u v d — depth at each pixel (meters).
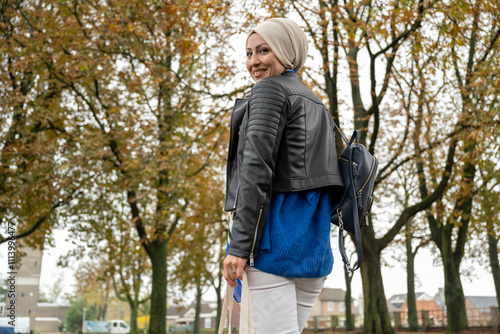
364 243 15.05
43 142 14.98
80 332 64.12
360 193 1.66
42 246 16.73
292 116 1.52
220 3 11.16
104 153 14.42
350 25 10.95
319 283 1.57
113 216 18.83
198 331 40.34
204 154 16.80
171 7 10.46
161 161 14.16
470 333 17.56
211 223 21.12
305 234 1.47
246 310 1.37
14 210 14.58
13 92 14.34
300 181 1.49
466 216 18.33
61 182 14.59
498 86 12.12
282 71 1.66
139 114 15.52
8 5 14.73
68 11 14.92
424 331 25.12
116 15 13.52
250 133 1.45
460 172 16.41
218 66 13.92
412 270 26.61
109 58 13.85
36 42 13.98
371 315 14.53
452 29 10.82
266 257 1.41
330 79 13.53
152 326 16.88
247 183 1.40
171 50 14.22
